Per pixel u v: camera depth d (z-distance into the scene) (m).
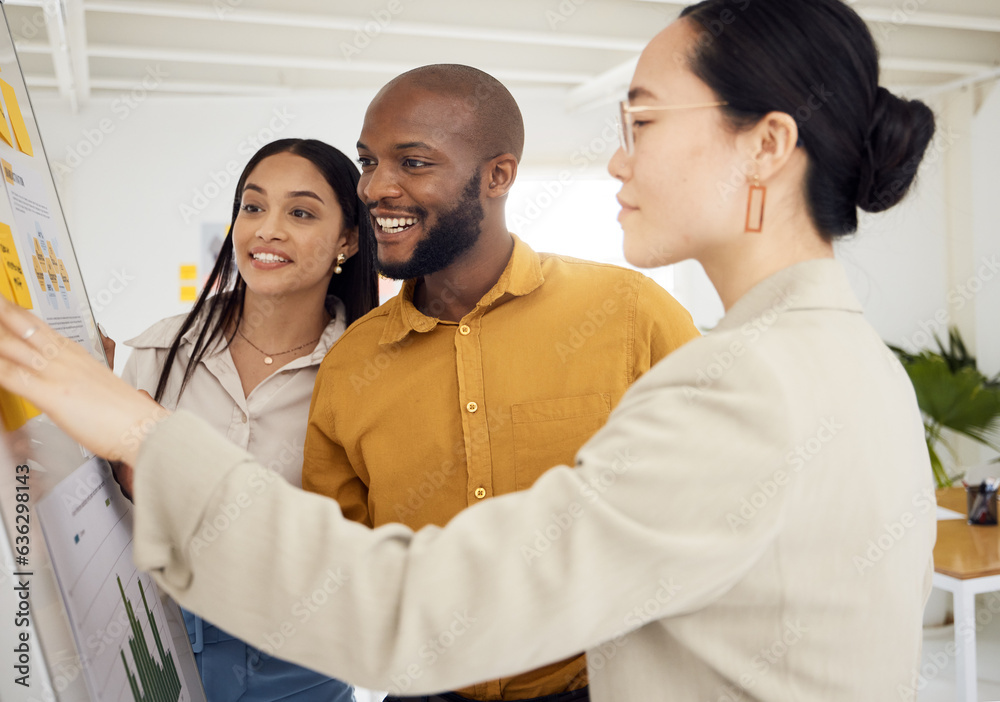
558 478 0.55
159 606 1.01
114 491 0.92
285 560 0.54
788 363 0.56
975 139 5.37
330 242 1.59
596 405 1.22
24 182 0.84
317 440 1.38
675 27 0.68
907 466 0.62
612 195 6.49
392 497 1.27
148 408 0.62
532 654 0.53
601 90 5.85
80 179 5.87
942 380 4.12
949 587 2.64
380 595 0.53
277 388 1.59
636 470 0.53
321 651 0.55
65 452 0.78
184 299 6.01
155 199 5.97
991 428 4.21
